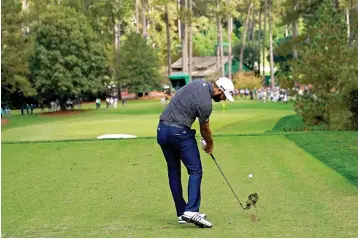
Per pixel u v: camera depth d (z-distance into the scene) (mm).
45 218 7789
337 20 26344
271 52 81375
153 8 100750
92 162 13109
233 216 7727
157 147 15664
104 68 63688
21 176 11320
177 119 7312
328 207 8102
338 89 25859
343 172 10875
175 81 87250
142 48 82938
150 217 7816
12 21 51906
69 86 60125
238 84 82062
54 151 15180
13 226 7305
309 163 12141
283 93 64938
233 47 104250
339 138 16250
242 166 11953
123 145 16250
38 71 60156
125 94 93500
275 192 9258
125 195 9312
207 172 11312
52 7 61375
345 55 25781
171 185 7574
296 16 57875
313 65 26141
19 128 38000
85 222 7520
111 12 81875
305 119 26625
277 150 14375
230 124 35438
